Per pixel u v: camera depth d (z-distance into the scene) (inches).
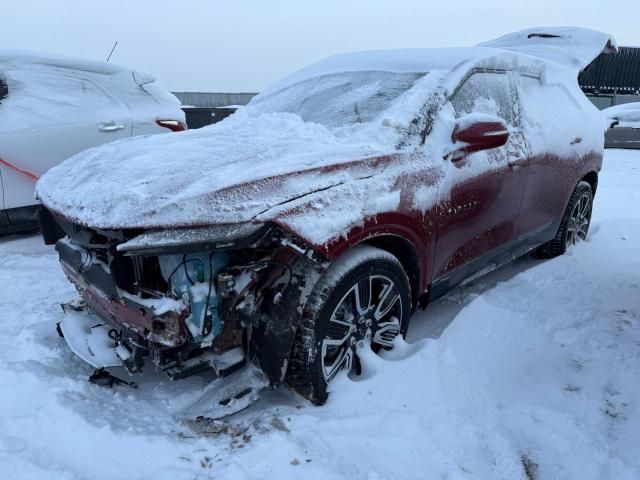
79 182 96.7
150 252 76.0
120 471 75.5
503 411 89.4
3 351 109.7
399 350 102.6
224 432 83.9
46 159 182.2
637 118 504.4
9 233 191.2
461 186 109.1
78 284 99.0
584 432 84.1
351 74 134.9
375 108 114.7
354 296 91.8
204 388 94.8
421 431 83.9
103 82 198.7
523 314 123.7
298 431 82.6
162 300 79.2
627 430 84.0
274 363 85.0
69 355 106.5
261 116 130.9
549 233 156.6
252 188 80.0
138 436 82.0
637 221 202.8
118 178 89.7
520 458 79.4
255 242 75.9
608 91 907.4
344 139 106.2
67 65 193.2
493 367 103.0
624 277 147.3
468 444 82.4
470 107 119.3
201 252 76.3
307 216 80.9
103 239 88.3
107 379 95.6
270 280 84.4
